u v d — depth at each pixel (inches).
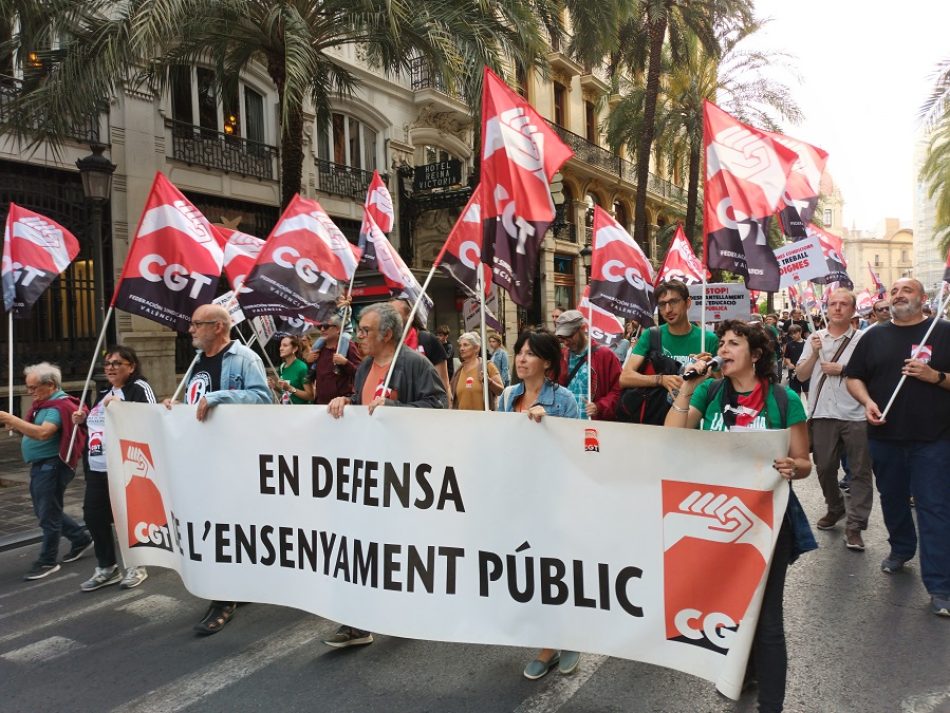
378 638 150.6
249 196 580.4
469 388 253.1
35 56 372.2
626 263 189.5
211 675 134.9
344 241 233.9
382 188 304.8
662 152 975.6
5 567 208.4
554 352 139.8
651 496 112.4
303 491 141.2
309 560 141.3
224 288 522.9
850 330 214.2
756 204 174.4
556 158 149.8
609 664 136.7
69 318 457.7
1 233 426.3
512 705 120.8
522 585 122.1
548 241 973.8
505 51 419.8
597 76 1153.4
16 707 125.2
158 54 436.8
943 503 156.5
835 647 140.6
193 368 164.2
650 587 112.7
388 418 131.2
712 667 107.0
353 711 119.6
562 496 118.9
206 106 553.0
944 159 1006.4
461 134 831.7
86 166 331.3
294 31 349.1
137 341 487.2
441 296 829.2
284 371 275.3
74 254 221.3
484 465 124.3
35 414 194.2
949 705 117.8
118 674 136.6
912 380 162.1
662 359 167.8
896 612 157.6
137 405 166.1
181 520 155.0
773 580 105.3
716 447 107.0
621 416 170.7
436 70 421.4
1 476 336.8
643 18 717.9
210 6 357.4
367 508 133.6
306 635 152.4
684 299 169.5
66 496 290.2
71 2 349.7
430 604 127.9
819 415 220.4
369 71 693.9
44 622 163.9
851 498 205.6
